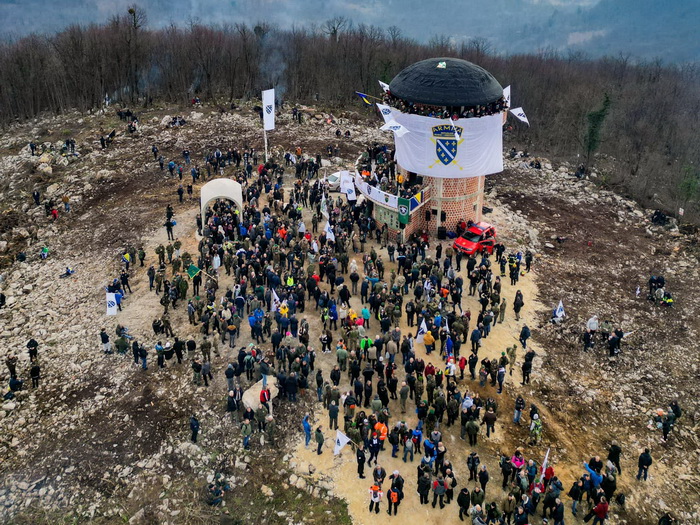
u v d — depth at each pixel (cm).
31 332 3638
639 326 3866
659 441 3020
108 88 8638
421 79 4231
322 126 7306
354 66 9556
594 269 4519
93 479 2669
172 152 6356
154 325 3397
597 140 6762
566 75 10500
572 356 3553
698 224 5422
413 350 3306
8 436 2895
